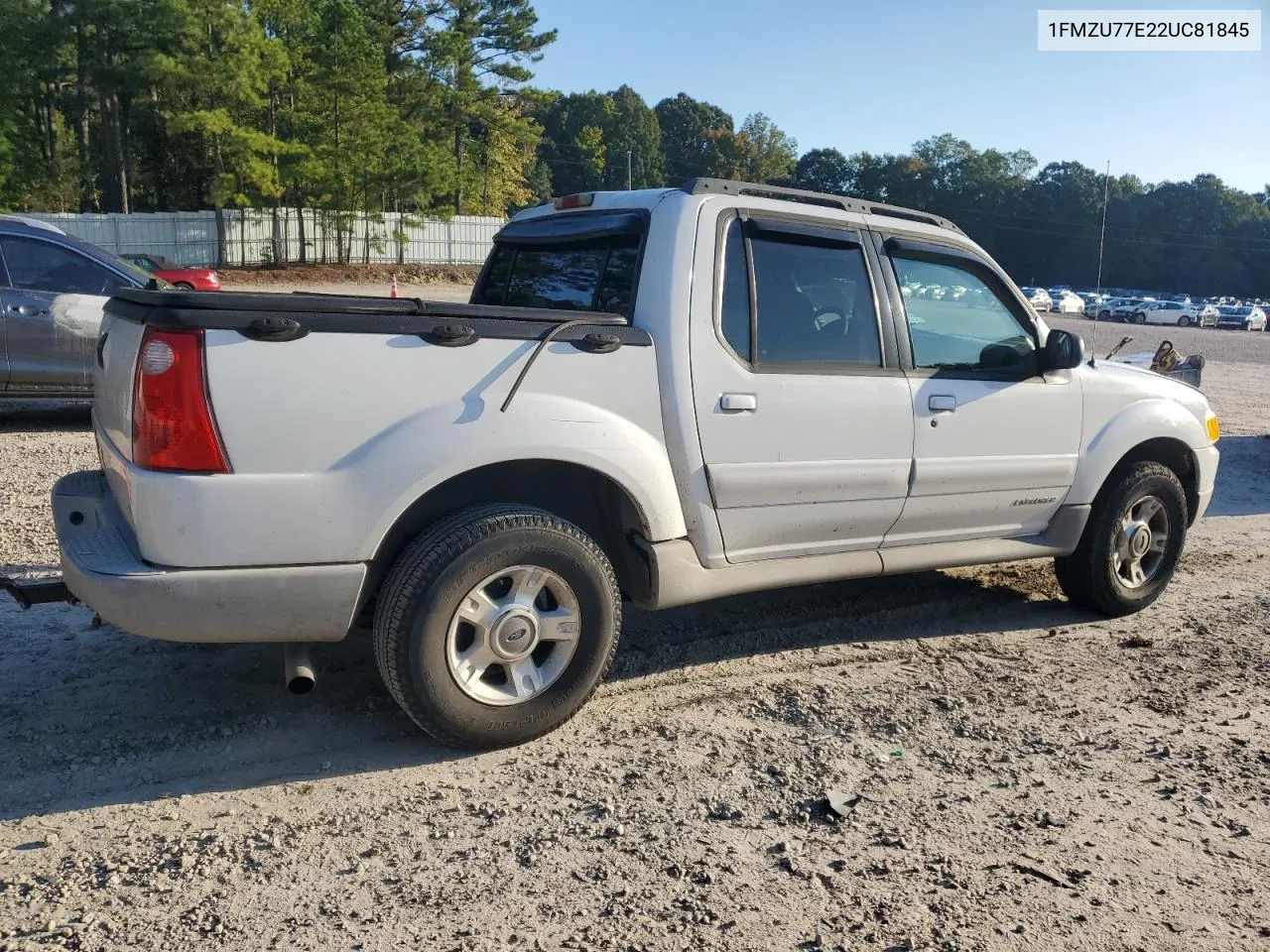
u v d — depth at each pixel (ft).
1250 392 61.00
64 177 140.26
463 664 11.32
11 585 11.62
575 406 11.82
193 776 11.07
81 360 29.99
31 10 118.52
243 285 121.90
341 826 10.14
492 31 166.71
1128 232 336.90
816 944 8.45
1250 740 12.61
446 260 160.86
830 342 13.99
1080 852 9.97
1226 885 9.52
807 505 13.78
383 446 10.72
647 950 8.34
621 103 402.93
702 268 12.87
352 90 126.21
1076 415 16.33
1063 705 13.53
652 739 12.21
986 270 15.79
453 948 8.32
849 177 416.26
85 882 9.08
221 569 10.32
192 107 120.98
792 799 10.81
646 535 12.53
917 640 16.03
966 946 8.46
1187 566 21.24
